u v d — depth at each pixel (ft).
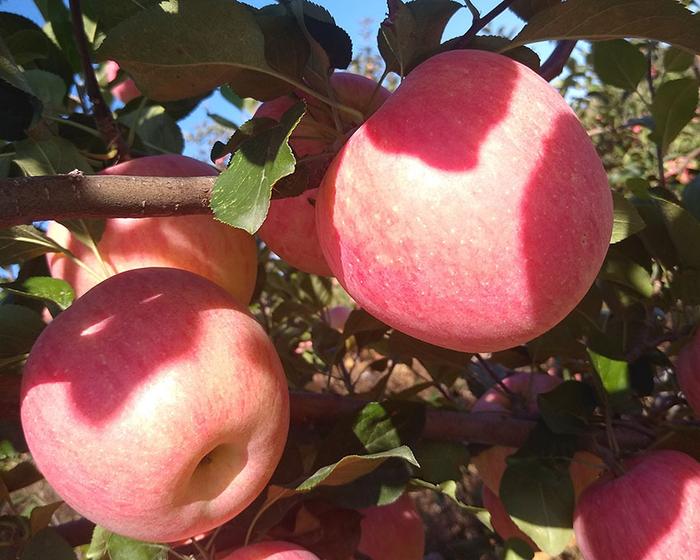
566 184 0.49
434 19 0.61
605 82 1.29
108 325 0.53
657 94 1.11
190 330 0.53
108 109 0.79
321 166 0.60
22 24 0.89
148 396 0.50
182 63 0.57
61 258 0.70
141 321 0.53
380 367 1.26
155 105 0.97
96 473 0.50
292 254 0.73
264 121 0.60
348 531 0.73
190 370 0.51
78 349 0.52
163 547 0.63
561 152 0.50
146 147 0.94
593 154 0.54
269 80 0.63
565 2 0.57
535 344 0.96
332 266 0.57
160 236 0.65
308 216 0.69
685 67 1.38
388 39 0.62
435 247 0.48
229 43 0.56
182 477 0.52
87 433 0.50
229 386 0.52
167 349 0.51
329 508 0.74
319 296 1.51
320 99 0.61
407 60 0.63
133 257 0.66
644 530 0.69
